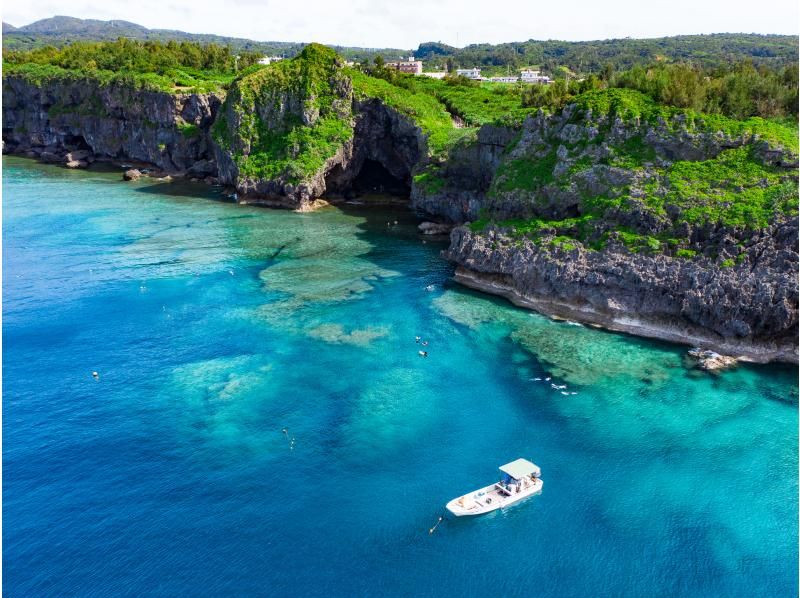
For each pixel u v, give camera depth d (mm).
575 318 90875
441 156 147250
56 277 103000
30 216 139625
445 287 103000
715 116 102375
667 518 54094
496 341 83875
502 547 50875
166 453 60500
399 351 80688
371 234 133750
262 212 150750
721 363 77312
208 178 184125
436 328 87438
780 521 53906
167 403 68375
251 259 114562
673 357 79688
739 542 51812
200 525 52156
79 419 65312
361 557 49594
